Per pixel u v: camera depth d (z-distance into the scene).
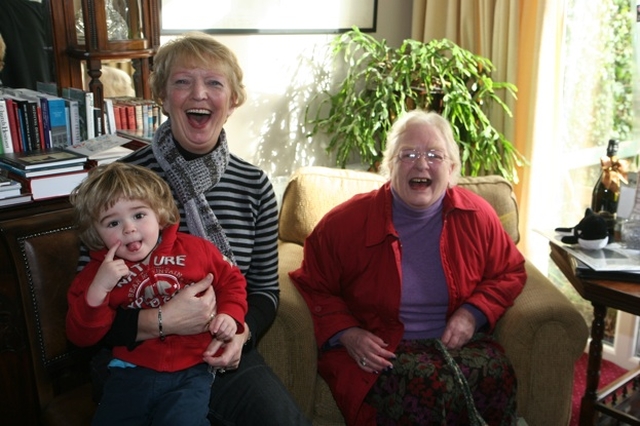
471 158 2.79
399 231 1.96
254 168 1.75
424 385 1.76
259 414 1.51
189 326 1.44
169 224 1.51
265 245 1.75
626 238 2.06
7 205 1.74
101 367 1.55
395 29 3.34
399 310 1.93
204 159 1.65
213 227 1.64
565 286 3.06
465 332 1.90
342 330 1.91
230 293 1.54
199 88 1.58
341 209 2.03
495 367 1.83
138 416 1.40
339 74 3.18
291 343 1.87
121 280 1.44
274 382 1.60
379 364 1.80
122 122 2.19
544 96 2.71
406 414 1.77
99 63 2.06
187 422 1.37
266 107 2.96
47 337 1.67
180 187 1.62
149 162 1.66
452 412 1.78
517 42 2.77
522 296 2.00
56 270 1.69
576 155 2.88
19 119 1.93
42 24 2.07
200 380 1.45
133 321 1.42
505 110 2.74
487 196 2.36
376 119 2.68
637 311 1.78
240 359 1.62
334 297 2.00
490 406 1.83
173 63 1.59
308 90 3.09
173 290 1.46
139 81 2.27
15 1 2.01
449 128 2.01
